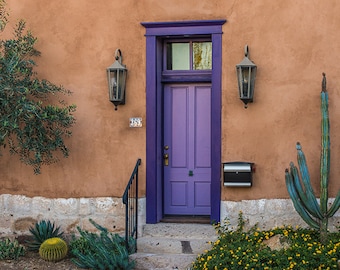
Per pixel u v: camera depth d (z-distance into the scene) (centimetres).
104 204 620
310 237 543
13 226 638
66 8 627
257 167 592
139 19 615
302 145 586
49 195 631
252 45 593
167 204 649
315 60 584
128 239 569
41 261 576
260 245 536
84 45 624
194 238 589
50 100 626
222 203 599
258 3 592
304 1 585
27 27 633
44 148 576
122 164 618
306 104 585
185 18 607
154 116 613
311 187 536
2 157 638
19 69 550
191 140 647
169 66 648
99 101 621
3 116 540
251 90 577
